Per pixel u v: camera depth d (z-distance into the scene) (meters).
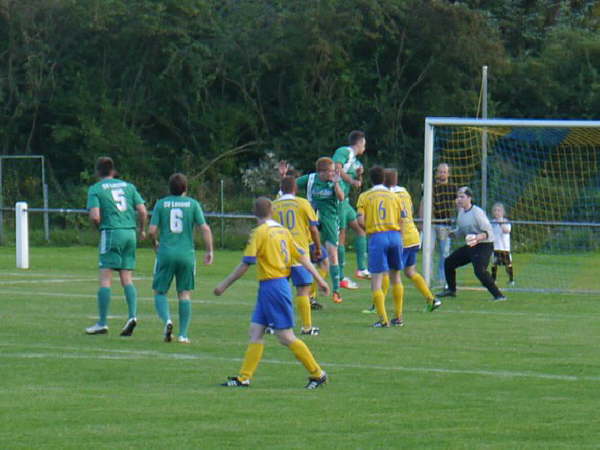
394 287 38.09
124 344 32.81
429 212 51.25
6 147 115.06
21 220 64.69
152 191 108.94
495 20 124.56
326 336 35.00
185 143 118.38
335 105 116.88
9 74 113.50
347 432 20.44
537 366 28.81
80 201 103.12
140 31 112.69
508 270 55.56
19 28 112.38
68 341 33.38
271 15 118.81
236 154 118.81
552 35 124.81
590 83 120.19
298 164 115.69
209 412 22.31
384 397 24.14
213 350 31.66
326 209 44.75
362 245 52.28
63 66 115.94
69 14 113.06
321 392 24.78
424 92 118.00
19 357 30.05
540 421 21.52
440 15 113.19
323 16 113.81
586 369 28.31
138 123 118.56
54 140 115.44
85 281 55.47
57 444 19.41
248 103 118.12
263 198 25.50
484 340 34.16
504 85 120.88
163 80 116.19
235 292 50.59
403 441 19.69
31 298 46.62
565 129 60.19
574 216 87.50
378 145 117.81
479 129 60.12
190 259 32.91
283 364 28.98
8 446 19.23
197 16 116.06
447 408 22.88
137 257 76.31
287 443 19.50
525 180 85.88
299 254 25.47
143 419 21.59
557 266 70.44
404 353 31.17
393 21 114.31
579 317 41.16
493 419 21.70
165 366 28.58
